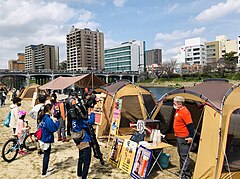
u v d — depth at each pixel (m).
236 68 73.25
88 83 14.80
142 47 132.62
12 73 64.38
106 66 141.00
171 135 8.77
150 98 9.89
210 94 6.00
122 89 9.70
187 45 120.94
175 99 5.79
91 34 145.12
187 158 5.66
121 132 8.93
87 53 143.62
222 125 5.25
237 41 110.06
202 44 116.00
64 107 9.45
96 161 7.12
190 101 7.65
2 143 9.40
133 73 95.88
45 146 6.05
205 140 5.46
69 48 150.88
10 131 11.83
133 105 9.45
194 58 116.44
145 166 5.73
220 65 79.06
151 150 5.75
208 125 5.49
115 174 6.18
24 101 28.36
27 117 16.50
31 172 6.46
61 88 12.89
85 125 5.48
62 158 7.52
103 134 9.53
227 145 5.37
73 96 7.84
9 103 28.16
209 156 5.29
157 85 80.44
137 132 6.79
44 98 7.80
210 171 5.20
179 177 5.85
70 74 72.50
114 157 6.86
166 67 100.25
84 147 5.42
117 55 133.88
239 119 5.68
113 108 9.40
